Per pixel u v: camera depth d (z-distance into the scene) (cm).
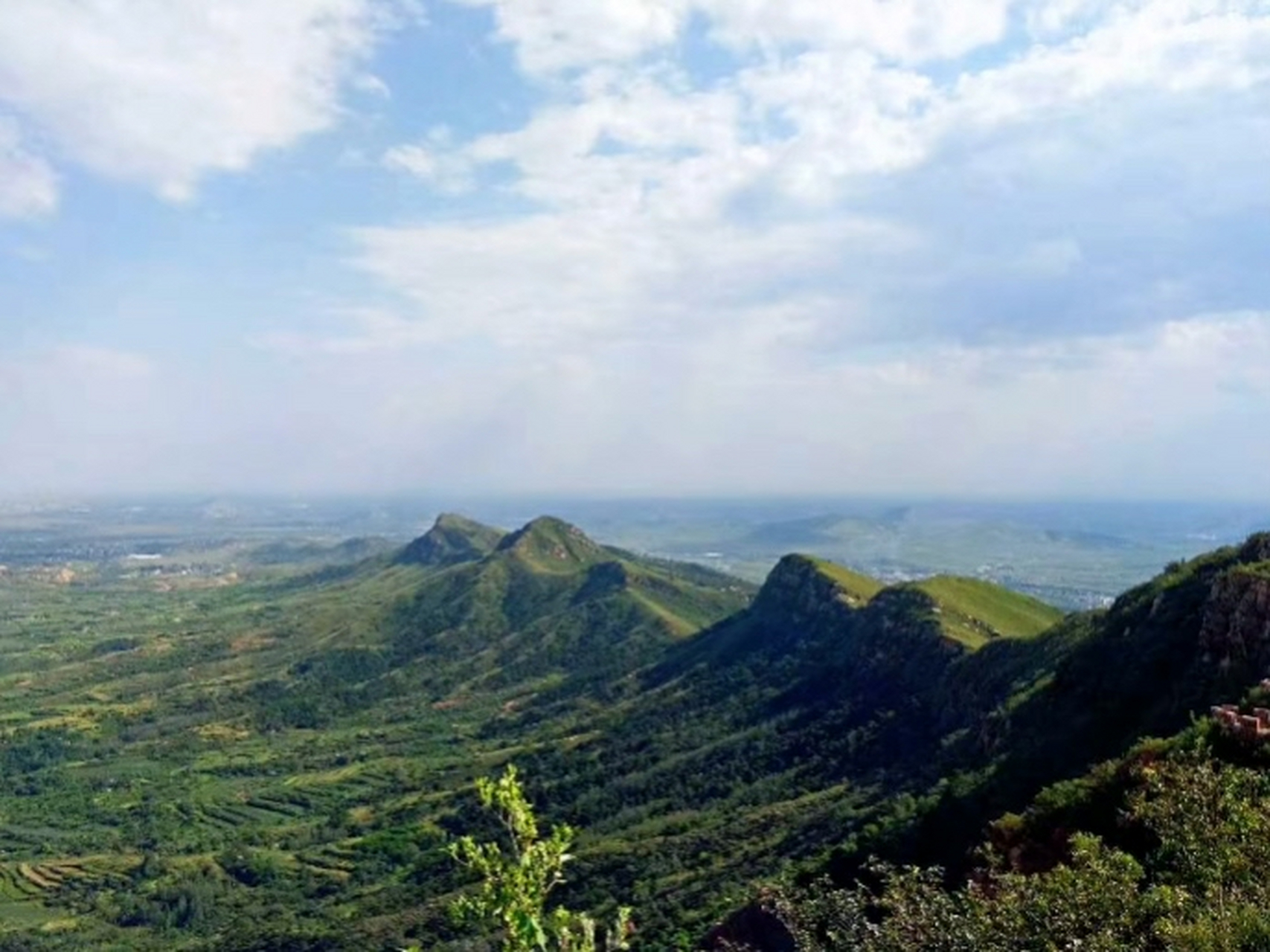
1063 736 5984
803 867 6266
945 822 5603
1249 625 5209
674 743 17150
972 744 8788
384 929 11719
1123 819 3161
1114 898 1816
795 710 16050
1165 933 1656
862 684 15038
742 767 14275
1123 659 6419
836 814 9656
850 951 2048
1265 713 3250
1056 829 3528
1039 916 1827
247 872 16738
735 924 5553
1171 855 2127
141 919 15450
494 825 16012
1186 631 5988
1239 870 1853
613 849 11312
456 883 13562
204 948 13138
